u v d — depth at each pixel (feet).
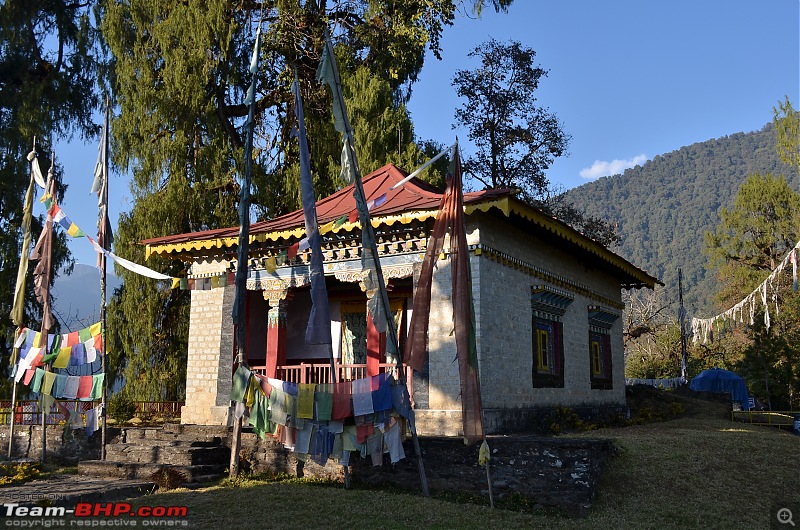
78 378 52.44
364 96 84.12
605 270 77.05
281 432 42.42
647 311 201.87
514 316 53.57
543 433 54.19
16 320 57.62
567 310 65.41
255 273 58.90
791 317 132.98
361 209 40.96
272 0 89.04
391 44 89.51
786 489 40.70
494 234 51.37
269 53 89.71
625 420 72.23
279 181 86.94
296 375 56.80
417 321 39.96
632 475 41.42
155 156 81.56
